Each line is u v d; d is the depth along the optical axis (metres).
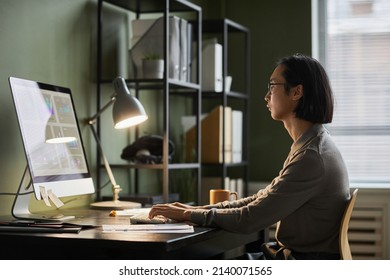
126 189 3.42
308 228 2.19
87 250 1.95
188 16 4.08
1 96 2.45
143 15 3.59
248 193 4.27
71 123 2.62
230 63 4.39
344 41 4.39
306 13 4.27
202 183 3.91
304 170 2.13
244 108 4.35
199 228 2.15
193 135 3.81
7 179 2.48
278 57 4.31
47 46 2.74
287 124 2.32
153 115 3.67
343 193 2.19
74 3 2.93
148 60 3.09
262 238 2.76
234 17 4.39
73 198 2.90
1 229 2.03
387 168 4.34
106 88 3.20
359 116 4.37
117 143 3.31
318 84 2.24
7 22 2.49
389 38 4.35
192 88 3.40
